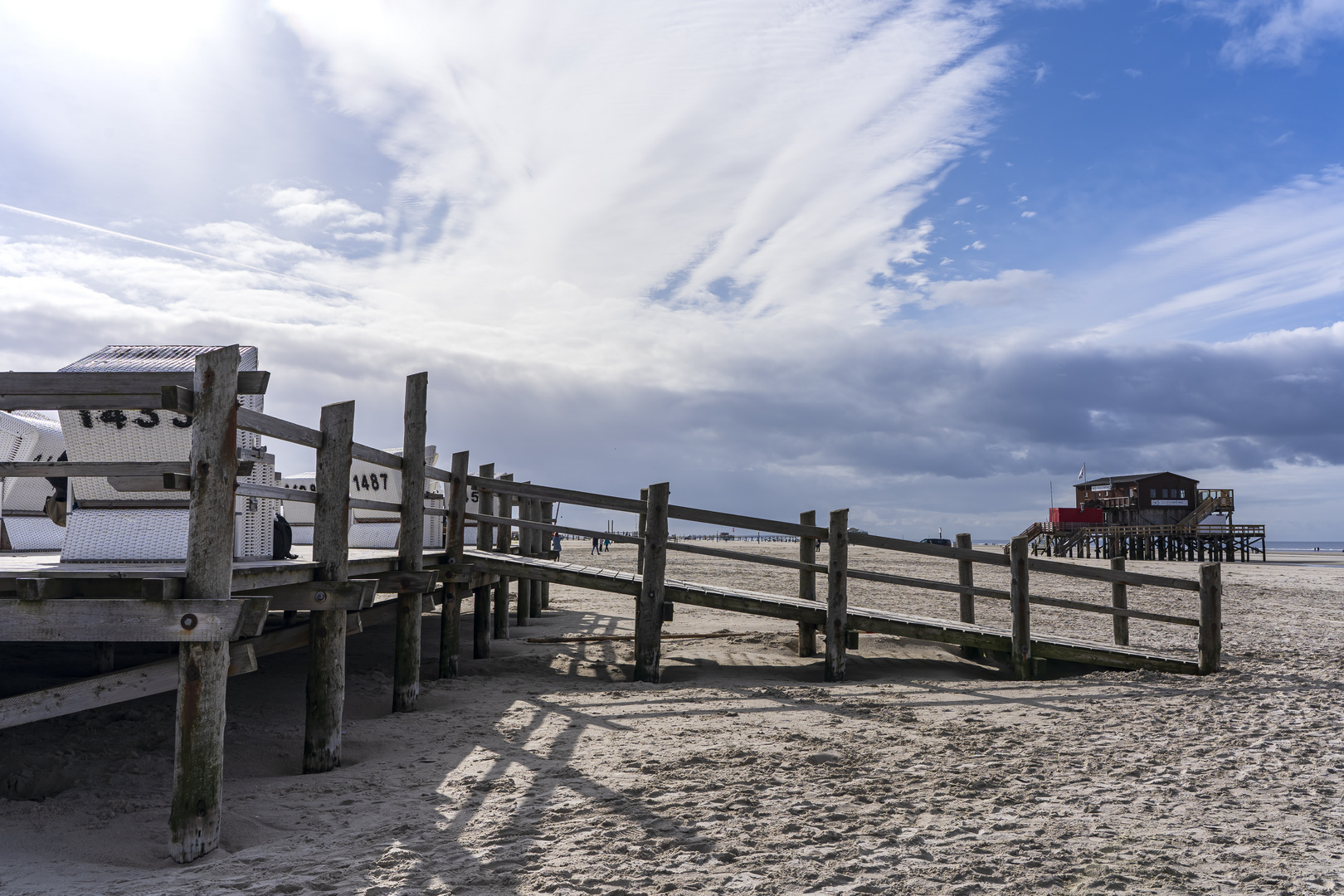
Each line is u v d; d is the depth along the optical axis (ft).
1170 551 177.58
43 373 14.10
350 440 19.06
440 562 31.27
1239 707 25.55
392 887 11.91
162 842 14.29
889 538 31.55
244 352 18.61
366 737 21.77
